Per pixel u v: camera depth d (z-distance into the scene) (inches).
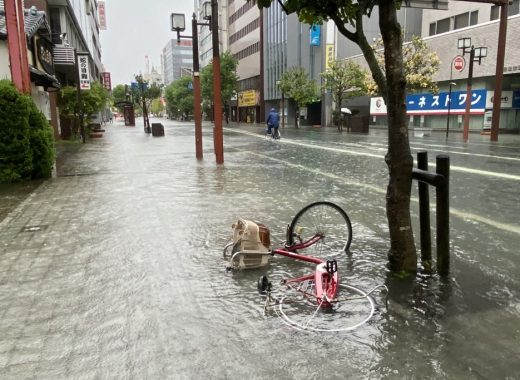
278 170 507.2
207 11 567.5
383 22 165.8
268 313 149.6
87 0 1915.6
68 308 155.0
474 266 190.9
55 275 185.5
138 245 225.6
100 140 1069.8
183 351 126.6
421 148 721.6
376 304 154.0
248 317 146.9
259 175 468.8
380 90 179.9
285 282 169.3
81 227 261.3
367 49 180.5
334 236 229.5
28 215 292.7
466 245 221.3
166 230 253.9
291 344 129.8
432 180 173.0
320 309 151.5
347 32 185.9
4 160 420.2
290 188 389.4
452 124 1267.2
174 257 207.2
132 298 162.6
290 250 208.8
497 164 520.1
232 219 279.0
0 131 415.8
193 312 151.0
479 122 1185.4
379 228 254.7
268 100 2375.7
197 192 372.2
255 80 2620.6
